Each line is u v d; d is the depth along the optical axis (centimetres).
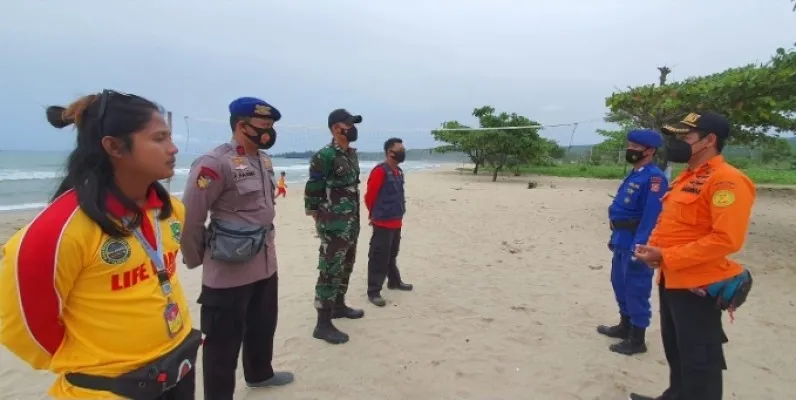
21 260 126
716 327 251
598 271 627
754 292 539
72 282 133
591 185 2072
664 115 1007
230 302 261
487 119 2389
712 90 872
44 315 131
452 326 428
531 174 2927
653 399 301
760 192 1712
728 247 233
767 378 340
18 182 1877
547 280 583
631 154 381
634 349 375
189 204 243
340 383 322
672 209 265
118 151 138
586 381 331
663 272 270
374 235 485
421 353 371
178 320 159
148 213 154
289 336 401
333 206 380
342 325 427
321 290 387
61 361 139
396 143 479
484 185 2102
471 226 985
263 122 260
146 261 148
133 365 143
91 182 135
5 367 345
